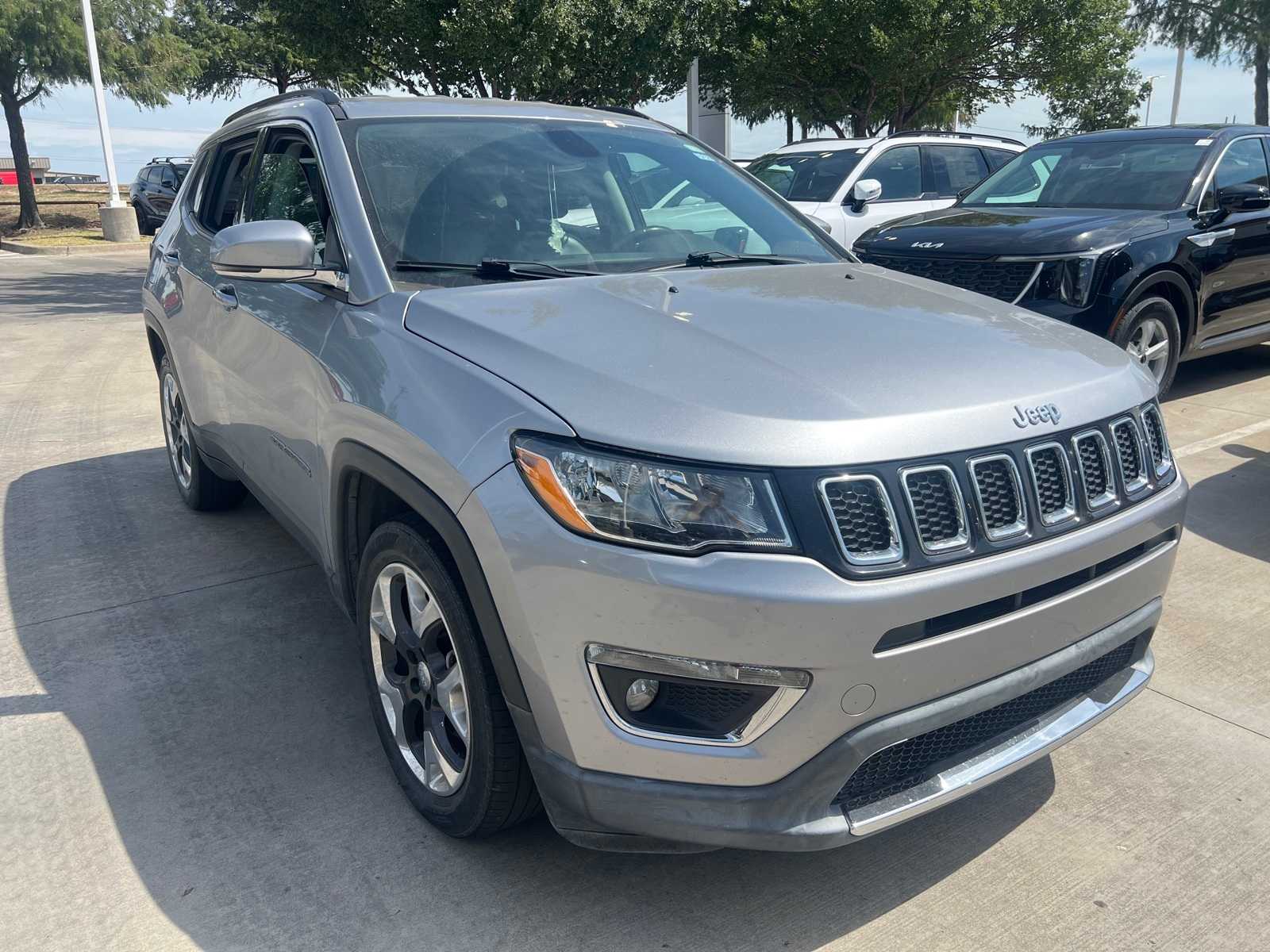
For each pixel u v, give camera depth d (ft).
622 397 6.89
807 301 8.98
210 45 104.47
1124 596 7.93
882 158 32.17
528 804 7.82
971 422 7.06
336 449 8.86
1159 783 9.43
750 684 6.42
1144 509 7.99
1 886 7.90
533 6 39.91
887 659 6.53
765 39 58.59
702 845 6.83
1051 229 20.42
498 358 7.61
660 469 6.52
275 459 11.01
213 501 15.79
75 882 7.95
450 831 8.33
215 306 12.53
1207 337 22.17
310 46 43.98
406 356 8.14
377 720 9.13
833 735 6.57
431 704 8.44
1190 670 11.53
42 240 79.82
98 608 12.78
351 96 11.37
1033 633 7.22
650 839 7.07
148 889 7.88
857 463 6.57
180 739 9.94
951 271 21.20
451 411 7.44
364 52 44.47
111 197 79.10
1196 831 8.75
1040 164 25.13
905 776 7.19
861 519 6.54
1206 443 19.60
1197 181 22.13
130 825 8.63
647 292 8.90
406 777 8.73
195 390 13.87
